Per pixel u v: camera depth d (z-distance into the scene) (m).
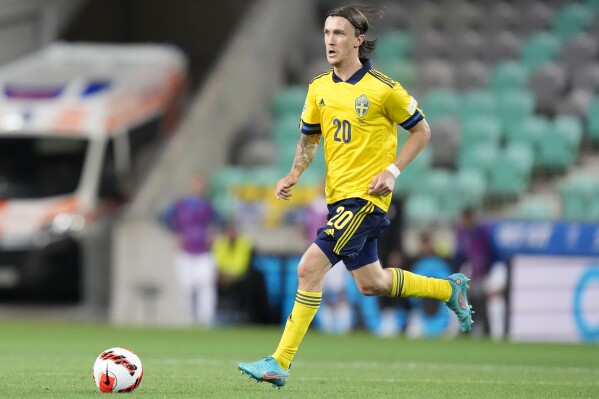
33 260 69.06
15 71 78.25
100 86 74.44
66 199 70.00
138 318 65.94
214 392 26.14
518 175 74.44
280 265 63.69
